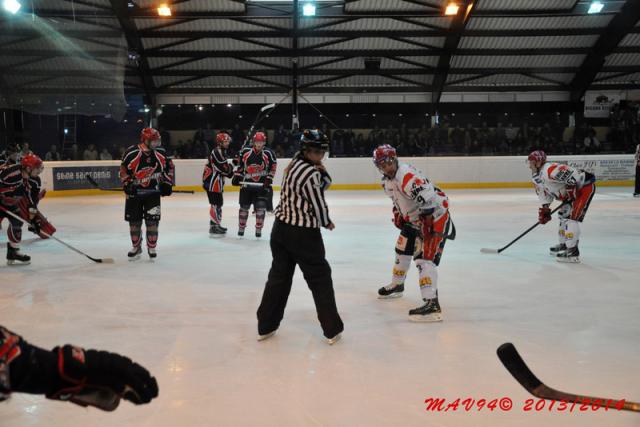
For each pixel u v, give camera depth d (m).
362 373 3.25
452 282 5.50
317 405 2.83
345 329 4.06
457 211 11.69
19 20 15.36
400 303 4.77
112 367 1.19
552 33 18.19
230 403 2.86
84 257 6.91
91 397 1.21
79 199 14.99
